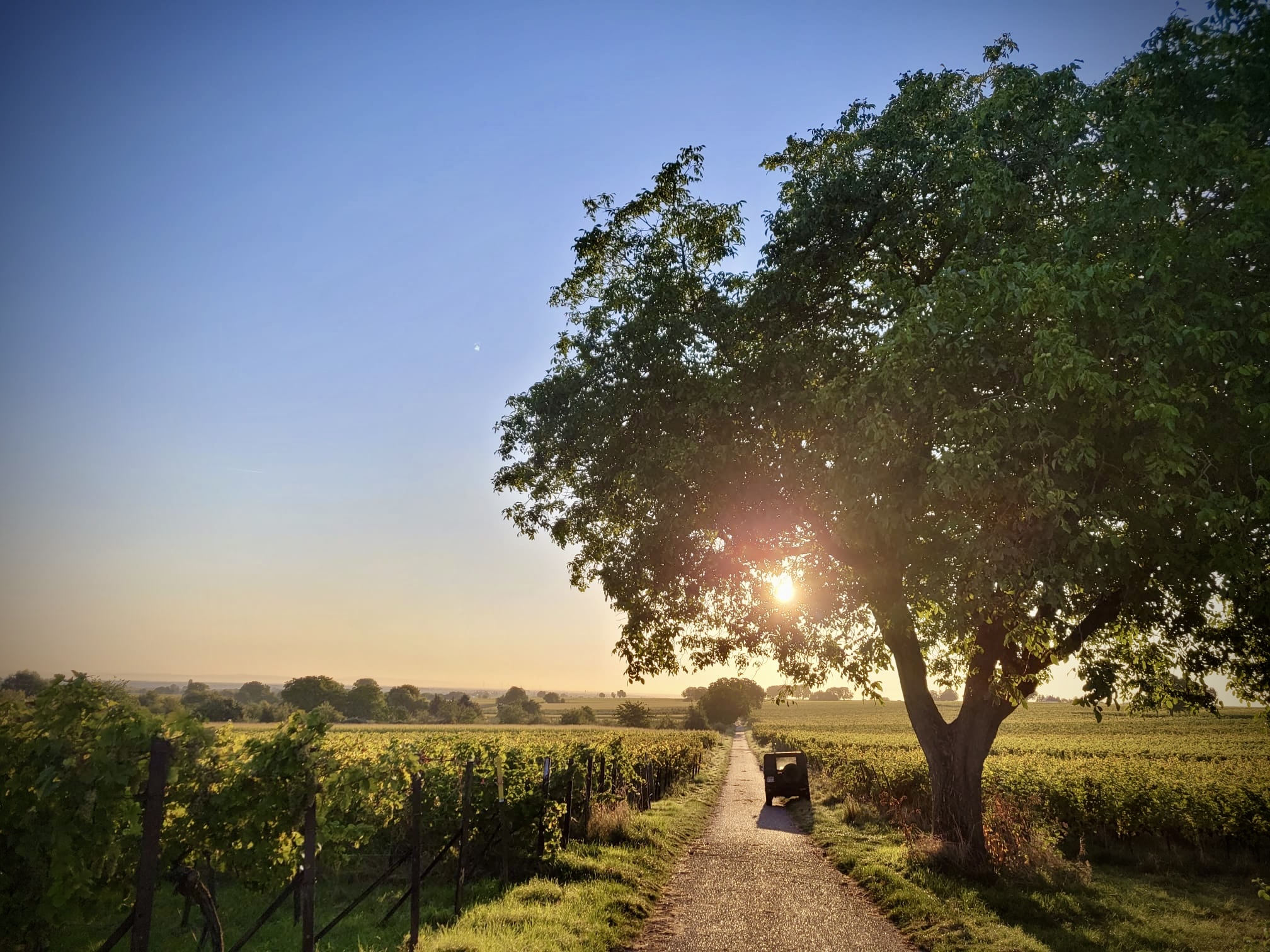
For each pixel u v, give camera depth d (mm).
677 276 14656
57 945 5750
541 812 13117
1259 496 7898
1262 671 11836
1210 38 8938
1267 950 8844
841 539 11125
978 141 11211
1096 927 9891
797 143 14805
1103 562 8273
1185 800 15742
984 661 13742
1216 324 7684
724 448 12852
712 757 58406
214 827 6051
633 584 15039
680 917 10406
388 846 13430
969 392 9320
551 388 15570
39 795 4500
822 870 14211
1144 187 8633
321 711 6879
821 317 13922
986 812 14305
